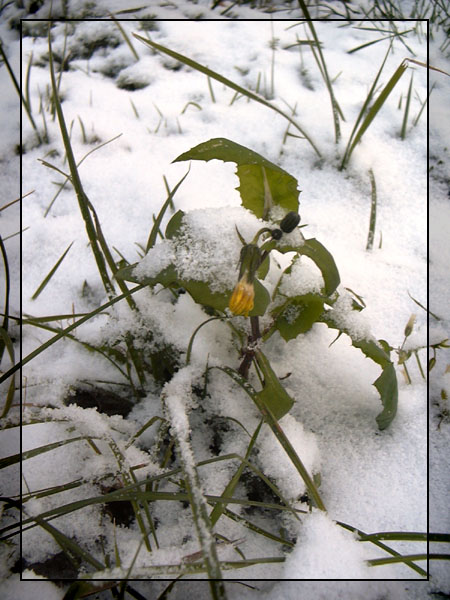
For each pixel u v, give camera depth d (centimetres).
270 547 18
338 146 31
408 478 20
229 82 21
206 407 21
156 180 30
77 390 22
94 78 36
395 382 19
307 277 19
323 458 20
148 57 37
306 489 19
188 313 22
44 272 27
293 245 17
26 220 29
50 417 19
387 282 25
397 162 30
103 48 38
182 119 33
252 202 19
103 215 29
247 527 17
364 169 30
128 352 22
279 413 18
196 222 18
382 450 20
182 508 19
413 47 38
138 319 21
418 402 22
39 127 33
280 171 18
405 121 31
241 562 16
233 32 39
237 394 21
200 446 20
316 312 20
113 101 34
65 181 30
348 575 17
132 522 19
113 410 22
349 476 20
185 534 19
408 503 19
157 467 19
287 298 20
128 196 29
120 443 20
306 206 28
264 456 19
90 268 27
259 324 21
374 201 27
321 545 17
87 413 19
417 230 28
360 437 21
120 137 32
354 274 26
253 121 32
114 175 30
